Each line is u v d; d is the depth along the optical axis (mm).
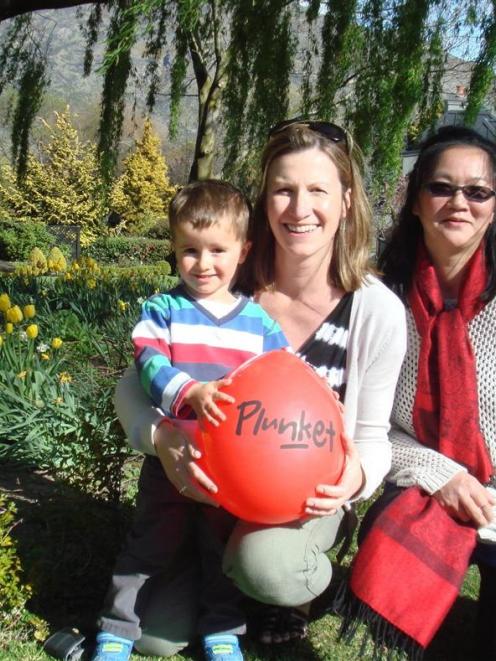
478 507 2490
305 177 2566
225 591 2592
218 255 2570
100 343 7816
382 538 2441
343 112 10312
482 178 2668
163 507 2602
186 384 2307
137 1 9016
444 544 2459
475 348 2734
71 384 5672
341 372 2684
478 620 2775
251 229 2785
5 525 3064
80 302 9312
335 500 2281
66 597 2898
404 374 2814
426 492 2559
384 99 9195
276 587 2330
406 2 8969
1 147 27484
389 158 9148
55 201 38656
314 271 2686
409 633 2367
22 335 6090
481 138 2746
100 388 5273
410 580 2395
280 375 2258
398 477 2619
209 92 15266
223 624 2576
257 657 2668
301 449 2184
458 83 10031
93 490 3229
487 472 2689
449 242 2711
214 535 2598
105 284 10766
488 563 2650
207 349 2533
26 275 12242
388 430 2727
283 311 2783
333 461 2264
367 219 2715
